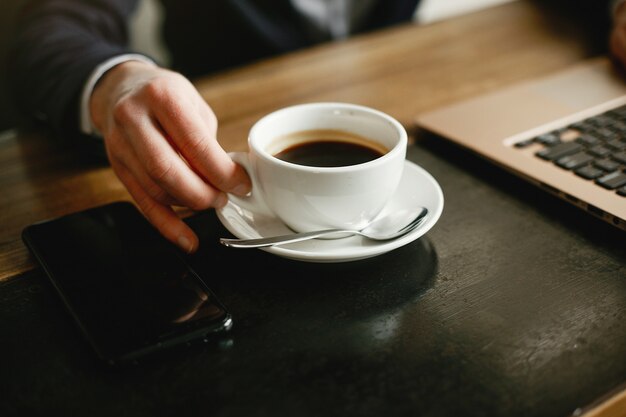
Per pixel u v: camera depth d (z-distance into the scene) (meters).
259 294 0.54
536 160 0.65
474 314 0.52
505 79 0.85
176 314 0.51
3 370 0.50
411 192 0.61
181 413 0.46
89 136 0.75
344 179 0.54
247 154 0.58
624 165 0.63
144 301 0.52
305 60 0.94
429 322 0.52
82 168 0.72
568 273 0.55
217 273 0.57
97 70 0.73
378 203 0.56
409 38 1.00
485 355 0.49
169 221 0.59
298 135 0.61
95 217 0.62
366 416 0.46
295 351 0.50
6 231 0.63
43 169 0.72
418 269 0.56
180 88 0.61
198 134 0.57
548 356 0.49
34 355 0.50
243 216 0.60
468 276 0.55
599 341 0.50
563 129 0.69
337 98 0.82
